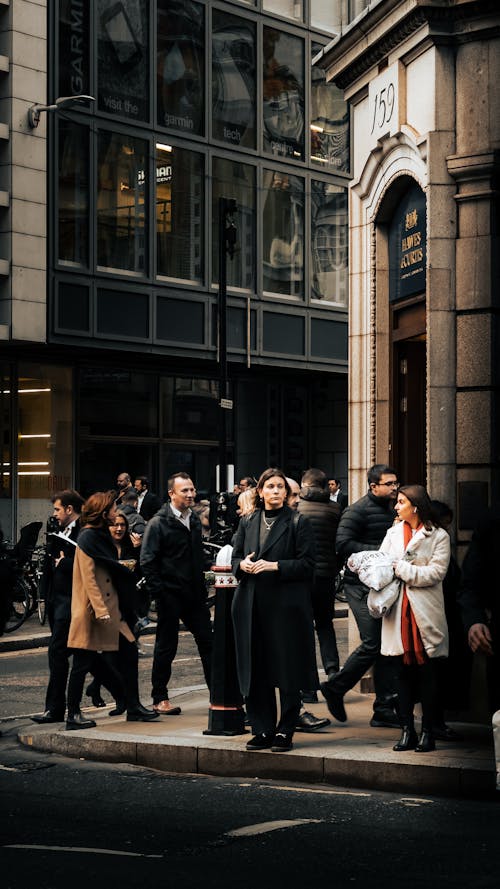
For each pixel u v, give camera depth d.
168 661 9.99
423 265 10.66
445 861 5.59
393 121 10.78
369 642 8.96
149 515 20.80
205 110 25.69
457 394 9.95
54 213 22.73
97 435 25.16
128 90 24.16
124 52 24.09
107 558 9.36
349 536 9.27
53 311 22.70
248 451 28.47
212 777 7.96
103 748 8.56
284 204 27.45
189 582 10.08
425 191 10.23
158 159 24.78
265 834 6.16
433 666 7.81
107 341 23.66
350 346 11.83
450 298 9.98
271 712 8.05
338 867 5.49
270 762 7.86
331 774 7.63
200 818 6.58
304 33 27.78
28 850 5.79
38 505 23.92
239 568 8.02
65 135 23.02
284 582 7.98
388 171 11.12
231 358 26.05
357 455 11.72
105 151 23.72
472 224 9.89
